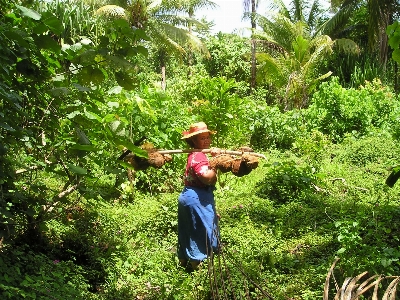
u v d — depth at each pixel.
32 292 3.66
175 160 8.31
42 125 4.05
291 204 6.88
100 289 4.65
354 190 7.71
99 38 3.40
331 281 4.36
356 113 14.32
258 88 22.75
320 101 15.13
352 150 11.08
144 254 5.32
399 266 4.45
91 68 3.53
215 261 4.90
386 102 14.84
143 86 8.65
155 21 20.44
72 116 3.81
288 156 12.15
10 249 4.31
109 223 5.98
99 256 5.11
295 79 20.27
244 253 5.12
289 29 22.55
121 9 17.88
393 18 20.56
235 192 8.05
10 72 3.48
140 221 6.29
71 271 4.64
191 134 5.05
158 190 8.16
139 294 4.57
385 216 5.53
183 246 5.16
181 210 5.11
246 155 4.37
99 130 4.14
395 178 5.79
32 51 3.47
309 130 14.71
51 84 3.82
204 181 4.94
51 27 3.30
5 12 3.63
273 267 4.97
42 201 4.70
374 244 4.88
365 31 23.39
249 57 24.55
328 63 22.88
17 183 5.06
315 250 5.24
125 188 7.23
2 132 3.61
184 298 4.40
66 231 5.38
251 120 13.34
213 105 10.01
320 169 9.12
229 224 6.19
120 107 6.53
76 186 4.24
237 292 4.29
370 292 4.02
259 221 6.36
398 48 5.04
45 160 4.48
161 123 8.11
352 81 20.92
